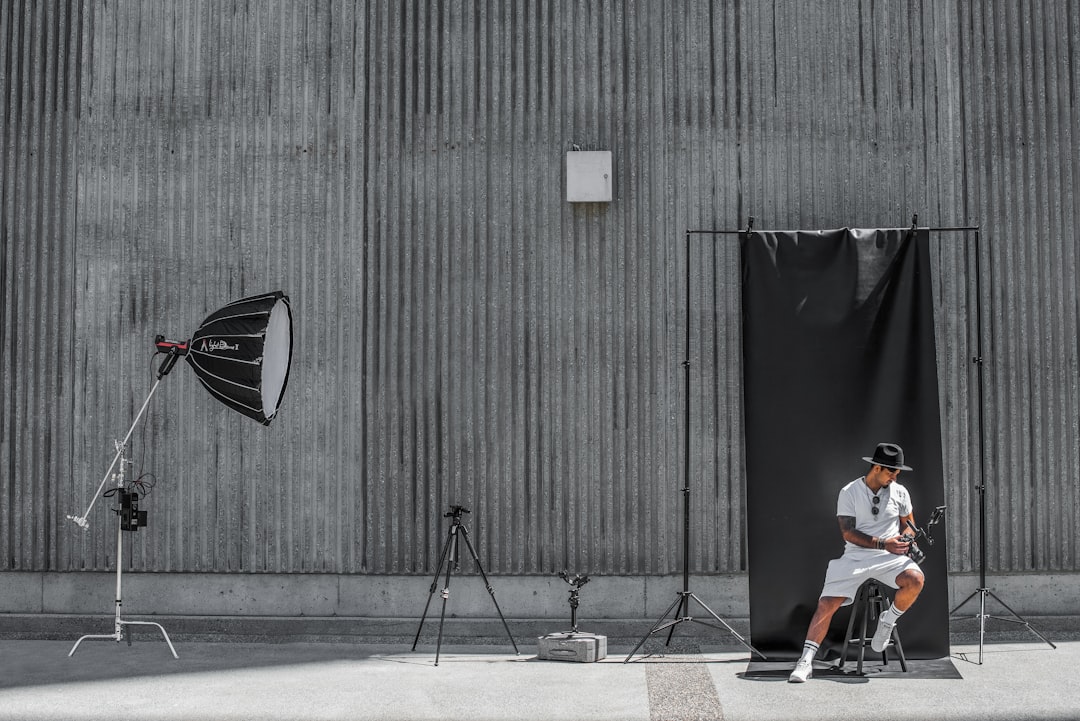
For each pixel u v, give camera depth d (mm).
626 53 8789
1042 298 8648
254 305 8031
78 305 8836
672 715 6008
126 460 8172
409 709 6152
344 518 8625
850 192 8656
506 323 8672
